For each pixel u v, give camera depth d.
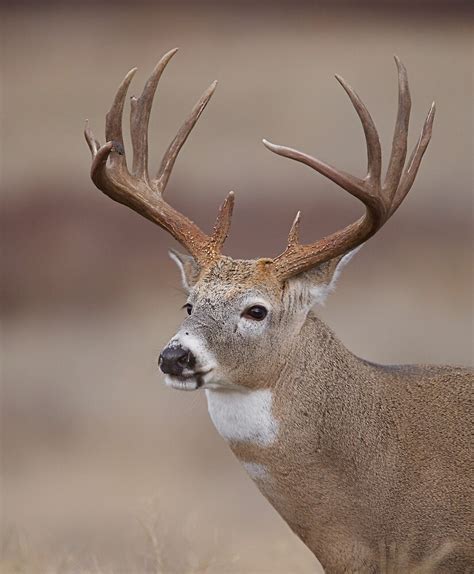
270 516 64.88
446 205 113.81
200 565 40.91
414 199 114.69
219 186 116.94
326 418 34.12
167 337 92.38
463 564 33.88
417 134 136.38
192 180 119.81
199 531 57.59
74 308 98.88
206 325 34.06
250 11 198.50
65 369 89.06
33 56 175.00
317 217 107.62
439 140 133.00
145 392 85.25
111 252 105.06
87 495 70.06
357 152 130.25
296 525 34.50
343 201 111.38
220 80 159.00
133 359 89.88
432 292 95.19
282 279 34.78
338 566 34.06
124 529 62.75
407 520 33.81
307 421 34.09
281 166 125.00
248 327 34.12
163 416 82.12
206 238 36.16
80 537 60.53
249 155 128.50
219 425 34.66
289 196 111.94
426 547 33.81
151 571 42.16
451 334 88.69
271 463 34.28
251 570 43.66
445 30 180.62
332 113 142.75
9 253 106.06
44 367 89.50
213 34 183.62
